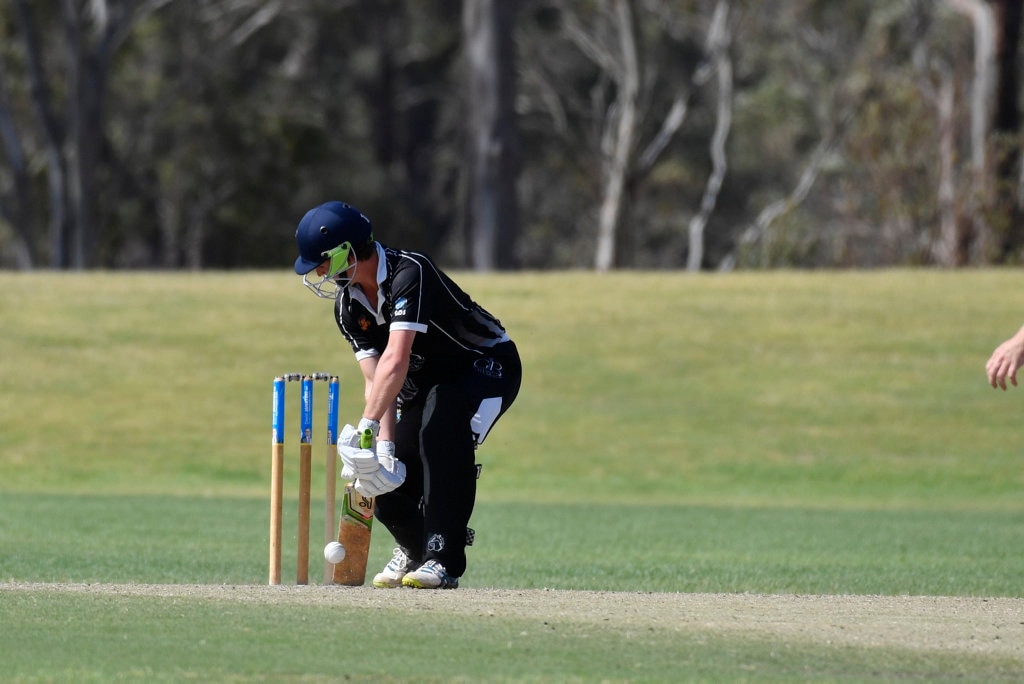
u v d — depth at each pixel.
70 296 106.69
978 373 92.38
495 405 26.31
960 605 23.84
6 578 32.72
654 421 84.81
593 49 175.75
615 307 105.31
